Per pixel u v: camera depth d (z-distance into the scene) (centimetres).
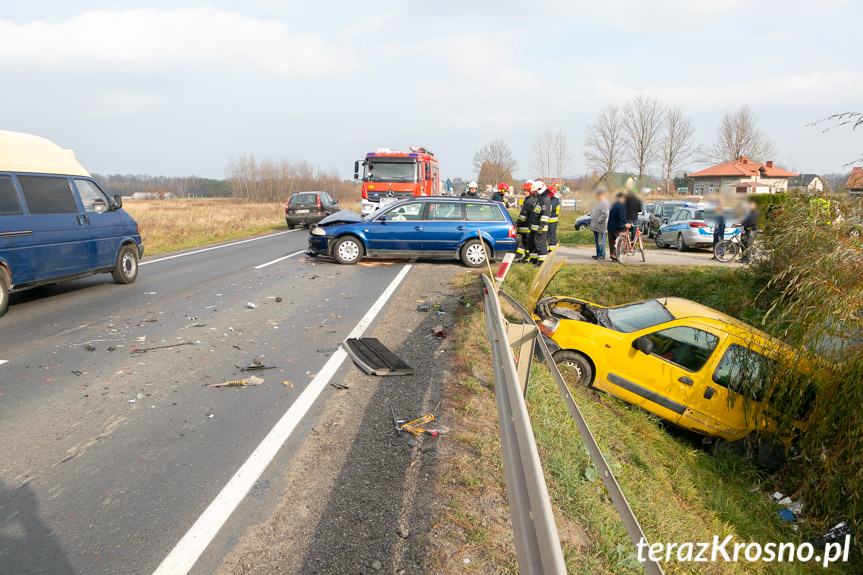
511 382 261
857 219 588
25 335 708
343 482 384
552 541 149
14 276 817
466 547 320
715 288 1285
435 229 1368
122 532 325
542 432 491
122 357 633
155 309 862
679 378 715
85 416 479
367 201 2048
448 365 620
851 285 528
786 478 643
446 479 386
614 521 395
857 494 527
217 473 392
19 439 434
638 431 684
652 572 212
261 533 328
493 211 1391
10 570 290
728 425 701
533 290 749
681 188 4747
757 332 695
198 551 311
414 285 1104
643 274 1358
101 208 1003
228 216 3503
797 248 630
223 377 580
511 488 211
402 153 2078
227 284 1084
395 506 355
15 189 830
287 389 551
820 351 555
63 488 369
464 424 473
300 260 1452
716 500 575
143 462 405
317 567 300
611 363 738
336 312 870
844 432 542
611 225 1475
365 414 493
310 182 8469
